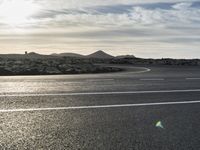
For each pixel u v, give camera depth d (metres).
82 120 5.92
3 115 6.30
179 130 5.25
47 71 25.88
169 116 6.43
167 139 4.68
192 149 4.21
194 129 5.34
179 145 4.38
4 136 4.72
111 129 5.25
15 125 5.45
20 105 7.52
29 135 4.80
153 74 21.36
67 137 4.71
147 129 5.29
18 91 10.34
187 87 12.13
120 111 6.91
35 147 4.18
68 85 12.58
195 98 9.12
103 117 6.23
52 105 7.56
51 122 5.71
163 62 74.69
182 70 29.52
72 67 30.66
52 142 4.43
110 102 8.14
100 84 13.11
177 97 9.30
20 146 4.22
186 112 6.90
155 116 6.40
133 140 4.60
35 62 38.22
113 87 11.88
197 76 18.94
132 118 6.17
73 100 8.43
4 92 10.05
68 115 6.38
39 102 8.01
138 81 14.77
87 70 28.50
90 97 9.06
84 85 12.62
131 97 9.18
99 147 4.22
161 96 9.48
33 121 5.78
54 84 12.96
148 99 8.80
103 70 29.50
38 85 12.49
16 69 26.31
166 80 15.50
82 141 4.50
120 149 4.16
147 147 4.27
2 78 17.11
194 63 65.00
